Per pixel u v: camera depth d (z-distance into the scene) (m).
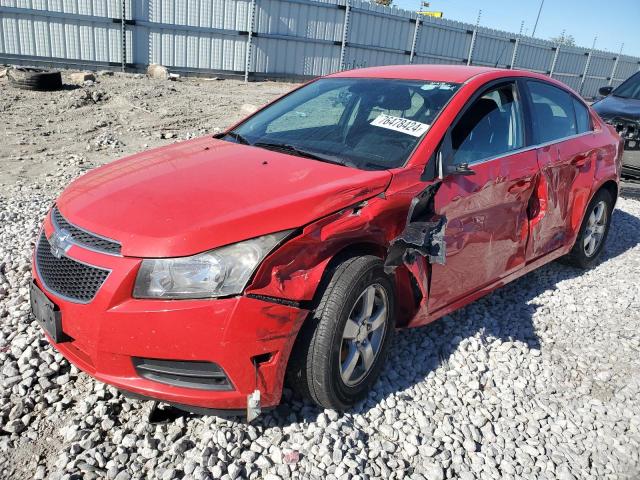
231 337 2.41
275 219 2.57
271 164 3.17
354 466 2.58
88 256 2.56
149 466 2.54
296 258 2.57
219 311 2.40
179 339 2.41
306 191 2.78
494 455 2.83
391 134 3.42
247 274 2.44
